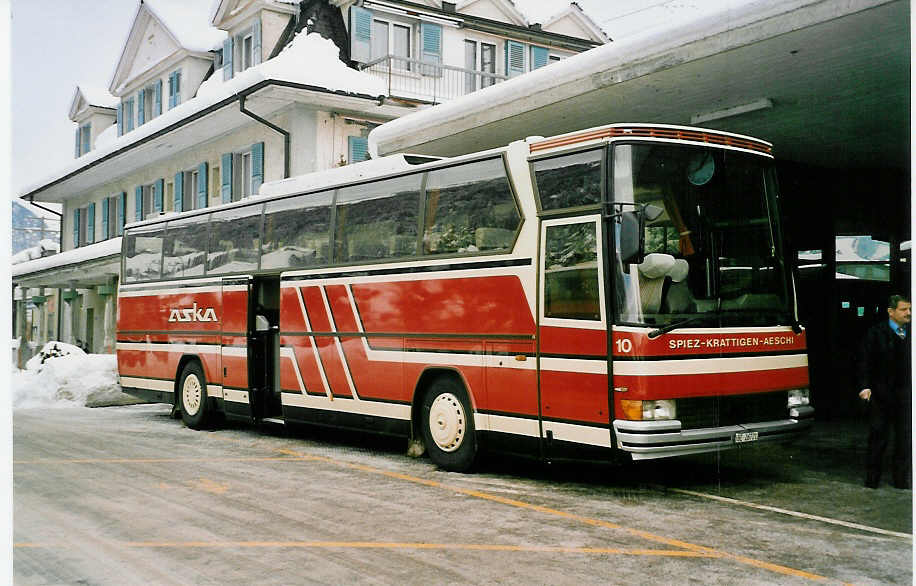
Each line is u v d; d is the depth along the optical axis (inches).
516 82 477.7
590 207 320.5
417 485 350.3
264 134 920.9
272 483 358.3
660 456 300.8
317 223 464.4
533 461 405.7
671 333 307.0
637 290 307.9
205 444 486.9
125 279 645.3
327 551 250.5
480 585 216.7
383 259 416.8
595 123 509.0
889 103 454.3
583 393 317.4
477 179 370.0
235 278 522.0
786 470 370.9
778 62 386.6
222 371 531.8
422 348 390.0
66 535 275.0
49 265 1192.2
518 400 343.9
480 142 566.6
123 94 1311.5
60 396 758.5
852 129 506.9
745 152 340.8
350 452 450.3
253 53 1003.9
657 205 318.7
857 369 334.0
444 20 1010.1
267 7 985.5
